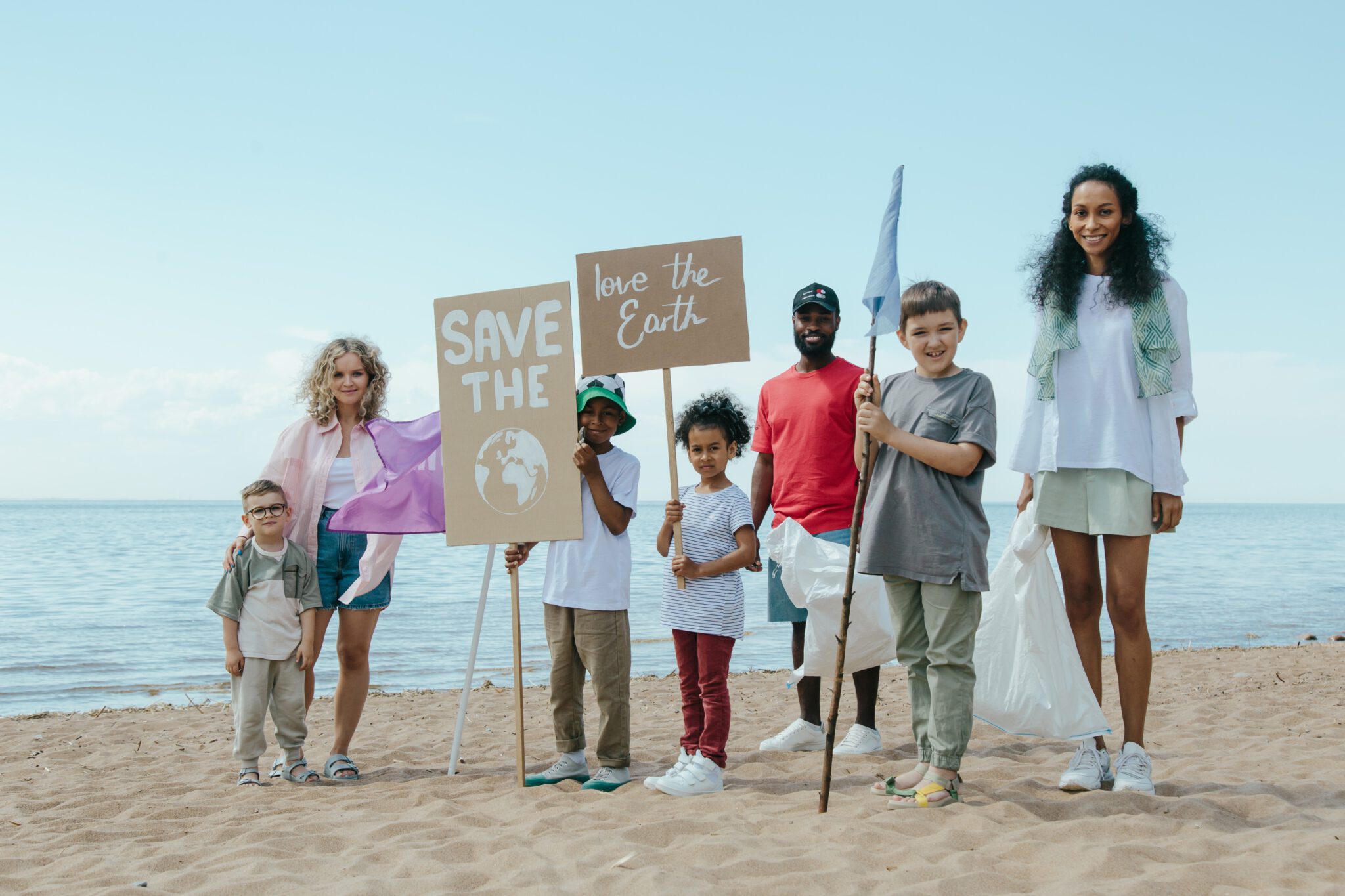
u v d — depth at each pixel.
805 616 4.77
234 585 4.40
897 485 3.51
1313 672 7.95
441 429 4.22
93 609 16.52
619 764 3.98
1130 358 3.51
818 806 3.42
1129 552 3.48
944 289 3.59
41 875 3.04
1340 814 3.20
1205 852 2.70
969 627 3.39
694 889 2.51
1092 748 3.61
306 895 2.64
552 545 4.12
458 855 3.02
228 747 5.70
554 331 3.96
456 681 10.24
